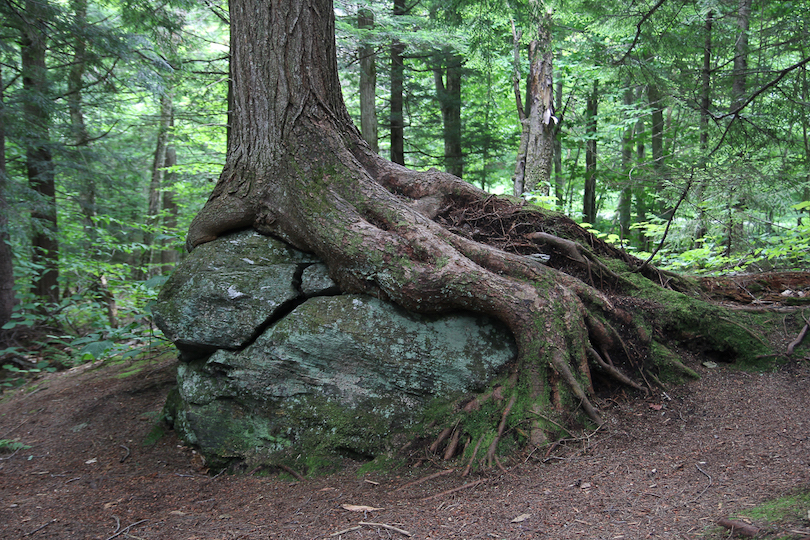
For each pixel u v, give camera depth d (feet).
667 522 7.11
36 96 25.89
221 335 13.01
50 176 31.17
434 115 52.24
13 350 23.18
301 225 13.37
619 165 32.30
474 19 22.86
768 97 26.00
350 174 13.62
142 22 28.07
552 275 12.61
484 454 10.59
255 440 12.32
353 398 12.05
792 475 7.85
